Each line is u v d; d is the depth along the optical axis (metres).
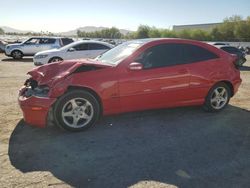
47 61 13.22
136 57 4.88
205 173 3.42
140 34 81.19
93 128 4.79
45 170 3.40
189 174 3.39
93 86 4.49
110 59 5.19
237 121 5.34
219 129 4.90
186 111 5.87
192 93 5.39
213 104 5.77
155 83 4.94
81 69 4.54
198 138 4.49
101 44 13.71
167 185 3.15
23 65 15.39
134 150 4.00
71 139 4.32
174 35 74.38
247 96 7.61
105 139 4.36
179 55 5.29
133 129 4.81
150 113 5.67
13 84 8.81
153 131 4.74
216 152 4.00
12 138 4.31
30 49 19.23
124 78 4.69
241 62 19.12
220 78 5.64
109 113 4.77
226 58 5.81
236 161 3.74
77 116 4.53
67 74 4.41
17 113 5.53
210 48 5.70
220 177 3.33
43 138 4.34
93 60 5.28
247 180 3.28
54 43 19.17
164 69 5.03
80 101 4.52
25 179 3.19
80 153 3.87
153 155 3.86
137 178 3.28
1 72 11.94
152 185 3.14
